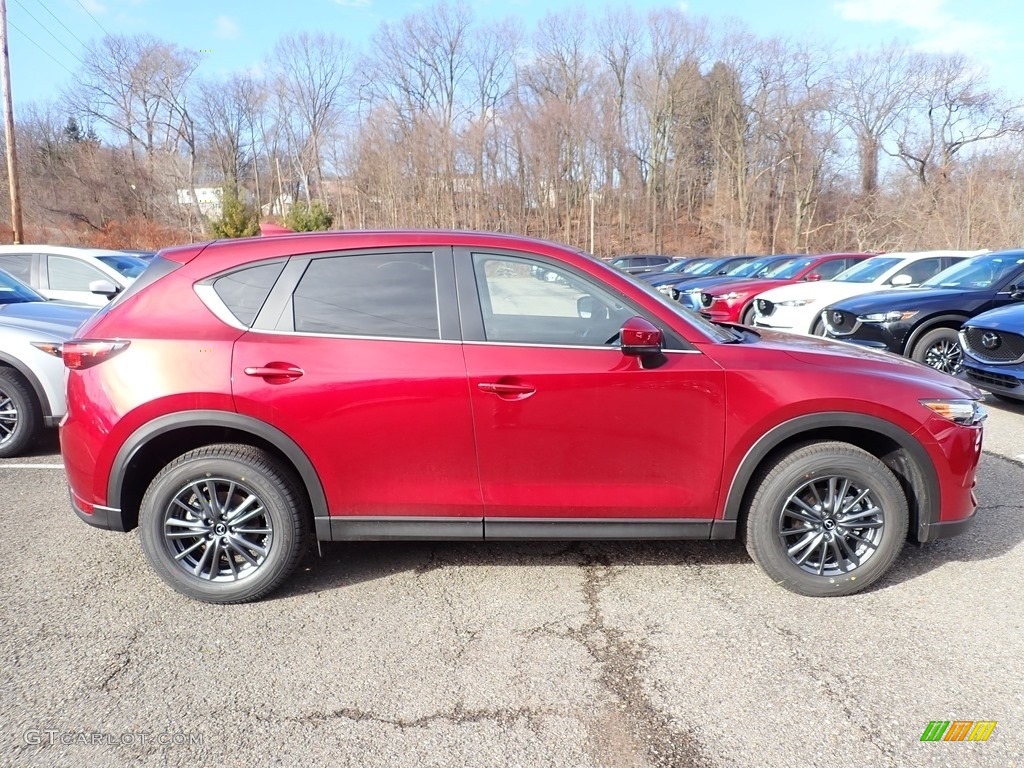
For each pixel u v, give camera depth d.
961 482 3.02
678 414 2.89
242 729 2.25
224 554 3.05
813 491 3.00
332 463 2.91
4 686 2.46
